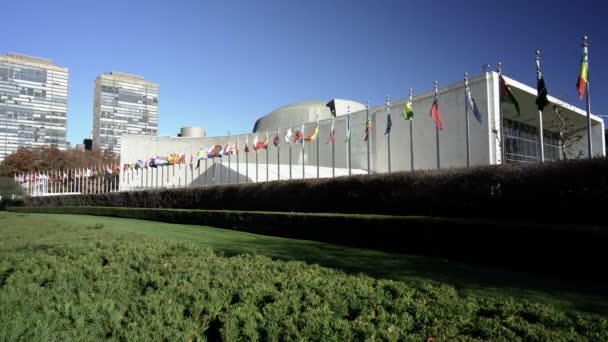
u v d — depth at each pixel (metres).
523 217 11.59
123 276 6.70
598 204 9.96
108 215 31.56
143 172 49.62
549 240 9.03
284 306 4.92
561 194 10.71
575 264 8.59
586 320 4.85
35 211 41.25
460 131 27.88
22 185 58.03
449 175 13.52
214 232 17.78
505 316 4.79
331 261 10.02
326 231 14.80
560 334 4.23
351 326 4.29
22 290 5.66
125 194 35.03
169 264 7.40
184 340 4.20
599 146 38.59
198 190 27.25
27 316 4.55
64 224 20.39
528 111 31.56
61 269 7.10
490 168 12.55
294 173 34.38
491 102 26.22
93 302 5.26
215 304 5.11
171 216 24.36
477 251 10.41
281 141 44.69
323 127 40.94
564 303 6.27
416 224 11.90
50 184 59.22
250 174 33.19
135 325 4.42
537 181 11.23
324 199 18.27
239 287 5.82
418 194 14.30
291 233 16.25
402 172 15.38
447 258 10.92
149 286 6.13
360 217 13.65
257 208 22.22
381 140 34.69
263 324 4.42
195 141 53.19
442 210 13.64
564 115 31.72
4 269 7.27
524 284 7.60
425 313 4.72
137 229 18.81
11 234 17.55
